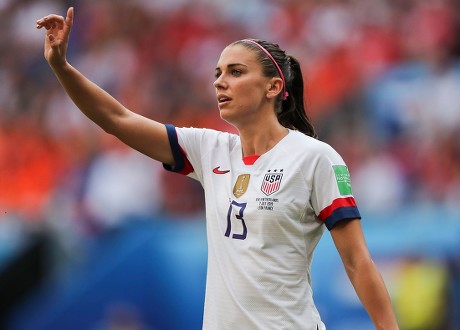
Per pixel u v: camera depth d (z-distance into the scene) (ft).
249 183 40.96
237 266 39.88
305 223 40.68
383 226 88.79
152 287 85.92
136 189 112.88
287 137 41.78
